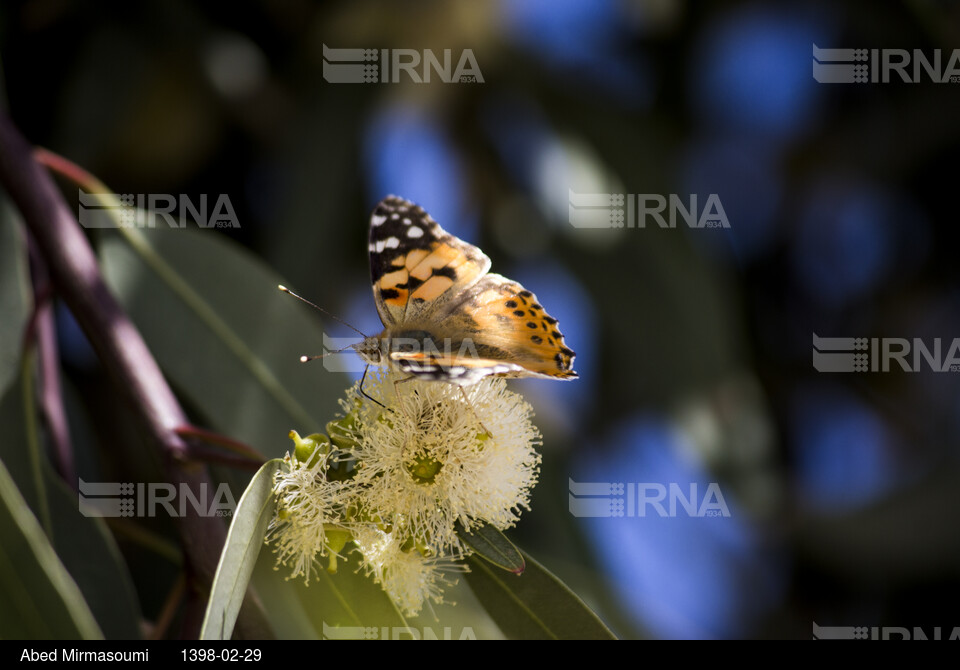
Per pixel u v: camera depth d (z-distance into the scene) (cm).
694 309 425
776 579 447
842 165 480
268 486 180
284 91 434
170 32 411
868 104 478
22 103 397
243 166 430
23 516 182
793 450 491
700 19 470
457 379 184
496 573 205
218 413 260
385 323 234
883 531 432
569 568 391
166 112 411
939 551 429
